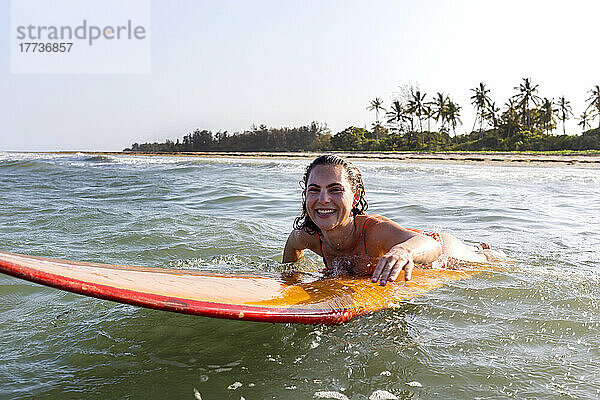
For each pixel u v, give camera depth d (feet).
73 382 6.47
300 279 9.99
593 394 5.98
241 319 7.09
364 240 10.63
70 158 108.88
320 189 10.18
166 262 12.54
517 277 10.73
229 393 6.20
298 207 23.63
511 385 6.22
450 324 8.20
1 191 31.48
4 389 6.25
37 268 6.03
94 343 7.68
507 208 23.08
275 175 46.83
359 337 7.72
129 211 21.45
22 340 7.81
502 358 6.95
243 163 76.59
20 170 57.11
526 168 64.08
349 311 8.27
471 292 9.70
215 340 7.77
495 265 11.77
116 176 46.26
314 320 7.72
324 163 10.32
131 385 6.40
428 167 64.75
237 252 13.82
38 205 23.44
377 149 223.10
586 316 8.47
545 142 172.76
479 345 7.37
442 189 33.19
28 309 9.23
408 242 9.49
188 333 8.04
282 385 6.36
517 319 8.37
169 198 27.63
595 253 13.47
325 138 279.90
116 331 8.13
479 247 13.51
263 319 7.25
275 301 7.89
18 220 18.76
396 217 20.62
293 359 7.07
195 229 16.87
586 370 6.59
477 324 8.18
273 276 10.06
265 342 7.67
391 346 7.36
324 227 10.38
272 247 14.53
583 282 10.39
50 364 6.99
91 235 15.84
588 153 133.69
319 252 11.57
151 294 6.58
